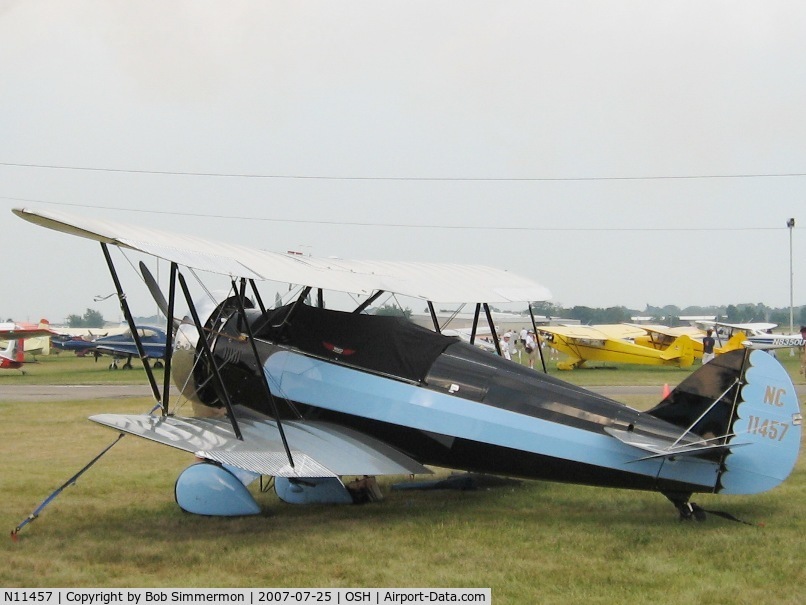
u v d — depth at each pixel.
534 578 6.76
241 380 10.18
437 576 6.83
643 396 22.23
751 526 8.29
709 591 6.39
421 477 11.53
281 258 9.57
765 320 150.38
